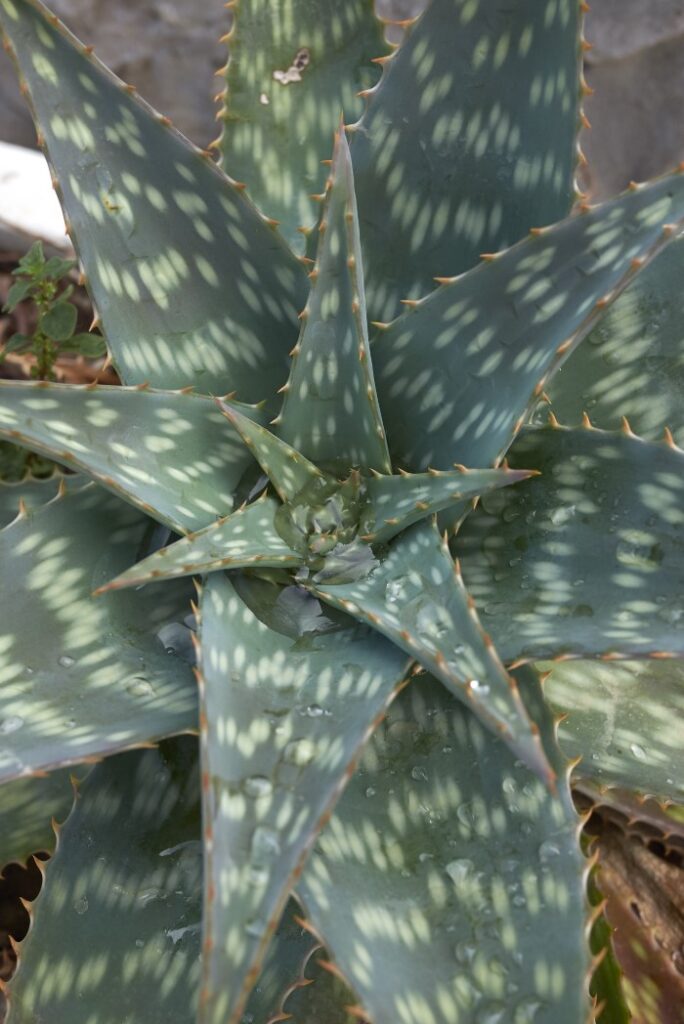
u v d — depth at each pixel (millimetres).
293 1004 649
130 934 616
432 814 604
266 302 662
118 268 645
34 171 1003
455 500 575
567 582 607
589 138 1087
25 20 600
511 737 493
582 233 582
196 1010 603
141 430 620
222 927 480
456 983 564
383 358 633
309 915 561
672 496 597
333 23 739
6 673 596
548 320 590
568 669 695
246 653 575
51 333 851
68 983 604
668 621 579
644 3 1025
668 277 710
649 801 698
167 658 617
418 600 573
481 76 648
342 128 553
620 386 712
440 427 634
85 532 628
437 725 620
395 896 586
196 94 1102
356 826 603
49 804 699
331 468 638
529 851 587
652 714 684
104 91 616
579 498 617
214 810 495
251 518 604
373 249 687
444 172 671
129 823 634
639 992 703
